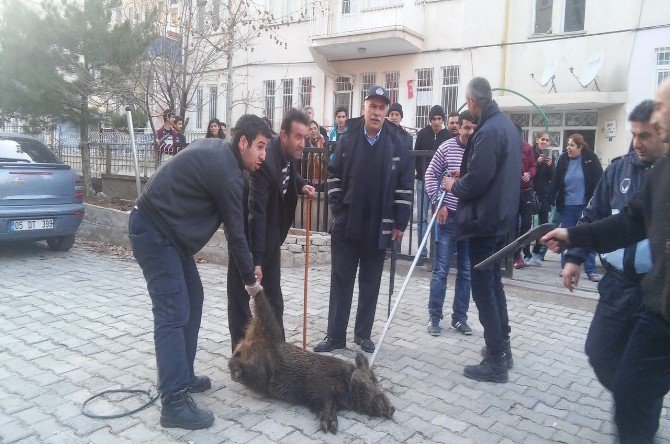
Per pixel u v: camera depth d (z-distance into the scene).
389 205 4.68
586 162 7.51
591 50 13.07
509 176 4.17
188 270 3.78
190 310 3.78
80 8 11.51
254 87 18.53
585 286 6.93
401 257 7.86
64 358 4.43
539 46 13.74
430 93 15.45
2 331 5.03
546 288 6.78
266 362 3.70
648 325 2.55
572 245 2.90
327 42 15.59
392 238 4.83
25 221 7.58
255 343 3.74
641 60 12.45
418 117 15.70
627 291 3.06
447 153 5.42
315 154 8.34
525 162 7.91
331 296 4.82
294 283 7.00
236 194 3.45
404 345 4.96
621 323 3.08
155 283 3.41
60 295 6.21
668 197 2.42
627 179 3.21
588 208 3.52
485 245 4.21
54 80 11.03
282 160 4.20
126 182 11.88
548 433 3.49
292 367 3.68
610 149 13.03
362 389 3.58
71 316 5.49
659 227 2.45
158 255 3.39
